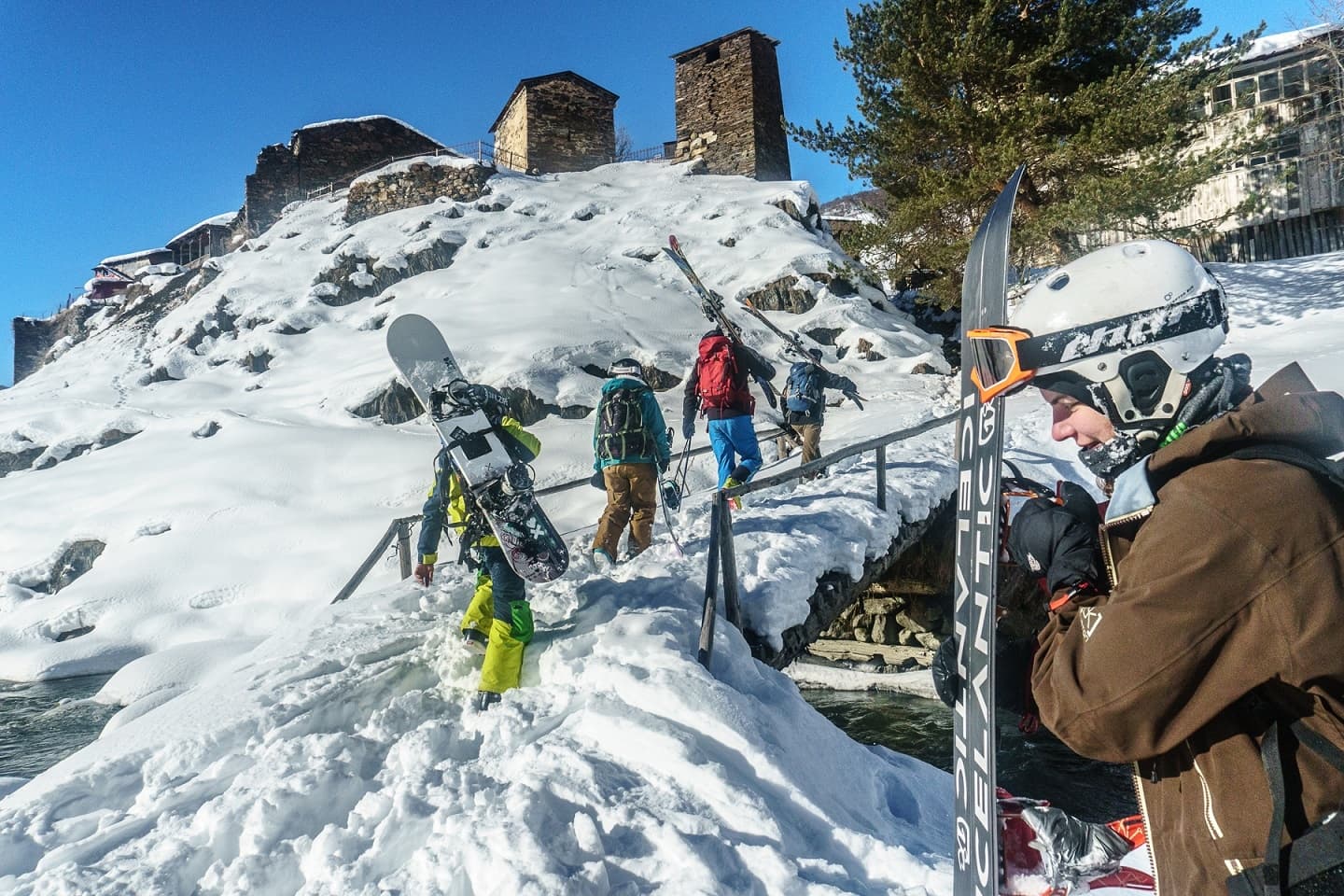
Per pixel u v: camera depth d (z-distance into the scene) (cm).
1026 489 135
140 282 3478
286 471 1476
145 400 2117
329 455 1528
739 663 352
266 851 246
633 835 242
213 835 248
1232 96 2408
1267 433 98
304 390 2008
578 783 261
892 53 1794
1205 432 101
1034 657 116
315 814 266
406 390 1792
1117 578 106
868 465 816
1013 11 1792
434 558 389
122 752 315
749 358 660
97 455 1744
